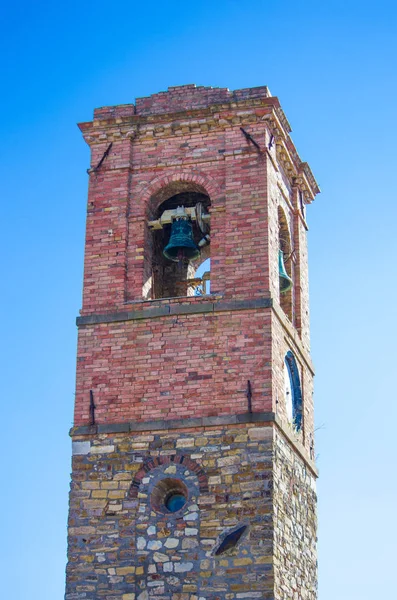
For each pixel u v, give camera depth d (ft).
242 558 117.91
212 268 130.93
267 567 116.98
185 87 140.87
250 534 118.62
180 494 123.75
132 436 125.59
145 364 128.16
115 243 135.23
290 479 127.65
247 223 131.85
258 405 123.44
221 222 132.77
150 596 118.62
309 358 142.92
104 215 136.77
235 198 133.39
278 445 124.26
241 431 122.72
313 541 134.00
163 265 143.23
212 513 120.26
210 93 139.74
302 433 135.23
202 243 143.64
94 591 120.06
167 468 123.13
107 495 123.65
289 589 121.90
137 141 139.74
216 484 121.29
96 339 130.62
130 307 131.23
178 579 118.52
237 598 116.57
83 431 126.82
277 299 131.54
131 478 123.65
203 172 135.95
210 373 126.00
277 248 135.13
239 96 137.80
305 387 139.44
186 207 138.21
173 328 128.77
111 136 140.05
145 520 121.70
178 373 126.82
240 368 125.49
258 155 134.72
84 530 122.72
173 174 136.77
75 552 122.01
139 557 120.26
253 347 125.90
